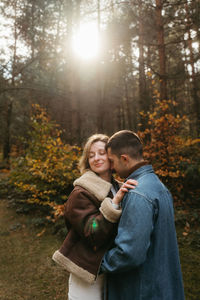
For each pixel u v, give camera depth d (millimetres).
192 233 3594
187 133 6059
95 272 1113
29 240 3832
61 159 4191
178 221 3986
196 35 5395
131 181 1110
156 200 1062
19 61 7699
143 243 966
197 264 2818
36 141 4711
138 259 961
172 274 1112
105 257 1099
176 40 5973
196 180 4676
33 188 4227
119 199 1121
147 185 1084
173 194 4816
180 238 3480
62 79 9570
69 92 7641
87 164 1474
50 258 3213
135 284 1062
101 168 1383
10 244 3715
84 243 1180
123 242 980
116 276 1148
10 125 11227
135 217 990
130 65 7703
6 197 6297
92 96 13492
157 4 5578
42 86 7895
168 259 1101
